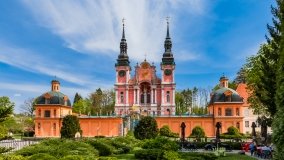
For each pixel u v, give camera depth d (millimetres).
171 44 123000
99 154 34812
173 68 120625
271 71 37188
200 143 50531
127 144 44250
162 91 119938
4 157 20734
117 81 123188
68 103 106938
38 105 100312
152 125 52438
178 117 96875
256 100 60312
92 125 100062
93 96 160625
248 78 61938
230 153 43375
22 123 121688
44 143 35062
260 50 58031
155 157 30859
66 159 22750
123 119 99312
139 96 123312
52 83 106250
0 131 16281
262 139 51094
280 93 15641
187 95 174625
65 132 64562
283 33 16703
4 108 15844
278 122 15492
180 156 29766
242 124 92688
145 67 124562
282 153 15203
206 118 95188
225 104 93875
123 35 126312
